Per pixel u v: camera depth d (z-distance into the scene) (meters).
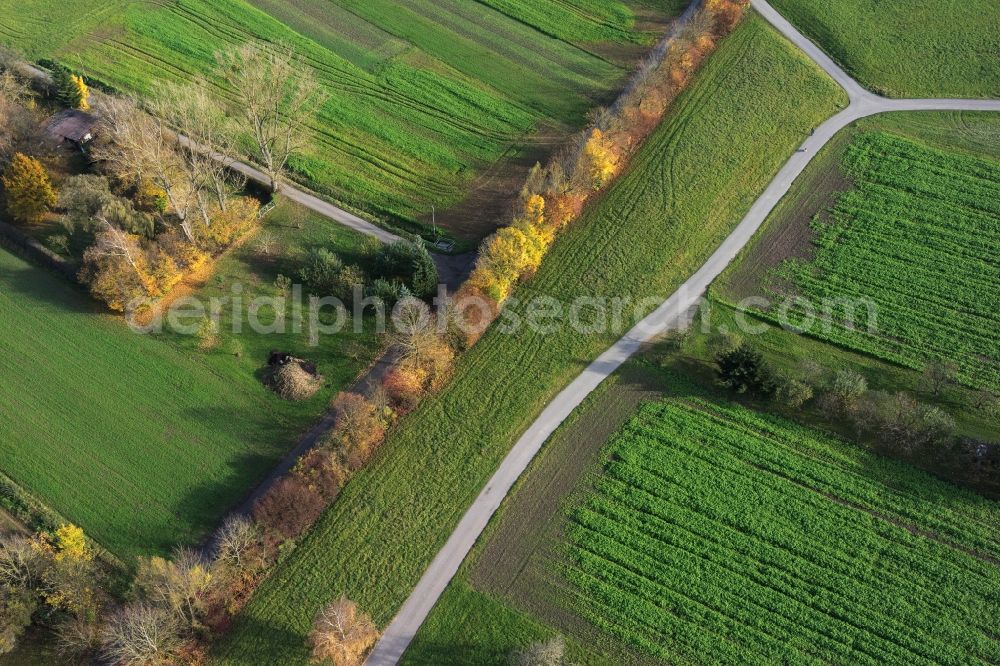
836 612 55.34
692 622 55.12
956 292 73.56
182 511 59.84
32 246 73.75
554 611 55.56
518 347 69.50
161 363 67.81
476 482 61.69
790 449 63.53
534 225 74.19
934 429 62.41
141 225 73.62
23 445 63.12
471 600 55.94
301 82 79.06
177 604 52.16
